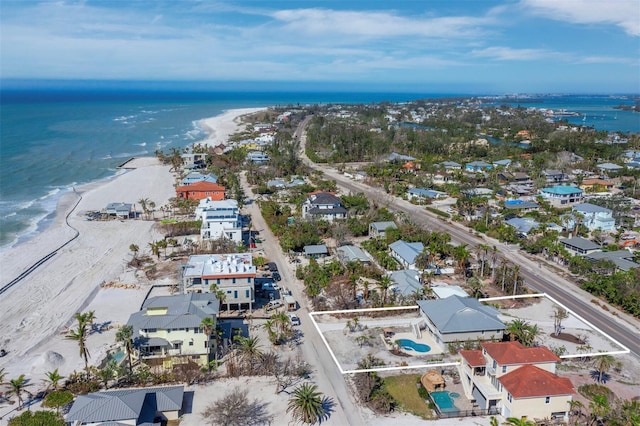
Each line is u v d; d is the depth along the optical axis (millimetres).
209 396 57594
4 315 76938
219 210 115938
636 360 65875
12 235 116438
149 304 68625
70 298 82750
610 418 51062
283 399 57156
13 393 57344
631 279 85125
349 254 98750
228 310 77750
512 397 50719
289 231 113500
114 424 48156
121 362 62906
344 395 58031
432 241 104000
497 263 98750
